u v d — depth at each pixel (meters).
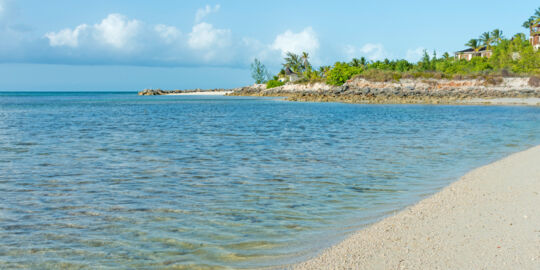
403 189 12.55
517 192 10.97
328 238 8.37
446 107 64.50
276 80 153.12
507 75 91.88
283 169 16.03
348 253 7.39
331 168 16.16
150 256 7.59
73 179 14.39
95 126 36.59
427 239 7.77
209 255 7.61
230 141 25.31
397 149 21.20
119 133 30.41
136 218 9.89
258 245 8.07
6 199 11.69
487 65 99.31
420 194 11.86
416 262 6.70
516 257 6.61
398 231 8.41
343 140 25.34
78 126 36.59
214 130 32.41
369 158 18.44
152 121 42.28
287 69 152.38
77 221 9.69
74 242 8.34
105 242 8.33
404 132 29.89
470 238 7.63
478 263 6.48
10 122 41.25
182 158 18.89
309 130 31.92
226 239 8.43
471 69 100.38
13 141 25.56
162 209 10.65
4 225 9.40
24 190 12.80
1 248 8.03
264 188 12.91
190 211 10.46
